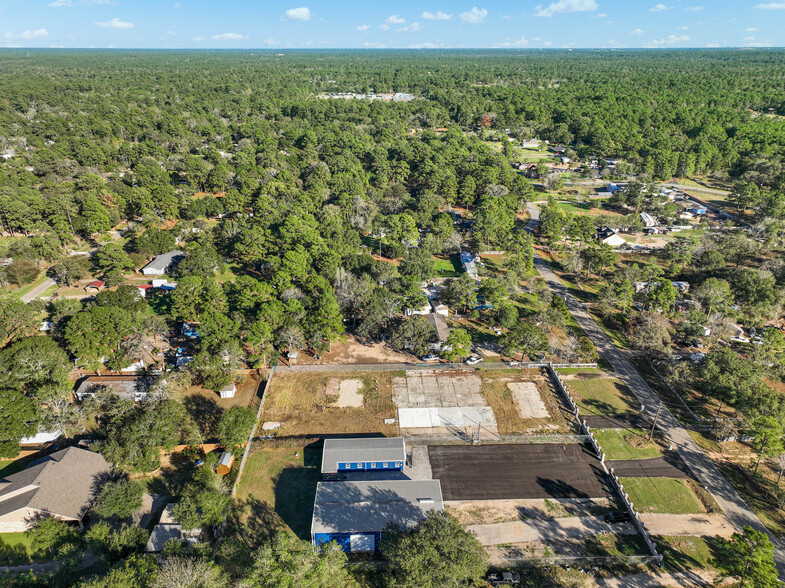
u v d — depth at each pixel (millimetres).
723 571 50656
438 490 56594
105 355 76438
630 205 164625
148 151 191875
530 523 55844
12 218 121375
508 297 106562
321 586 46156
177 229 127625
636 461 65000
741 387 70250
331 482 57219
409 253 121625
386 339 91500
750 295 98562
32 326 83188
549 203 155750
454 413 73125
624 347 90938
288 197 151000
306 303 89062
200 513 52812
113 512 52750
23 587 44688
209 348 76750
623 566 51188
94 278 109875
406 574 42125
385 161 193250
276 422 70750
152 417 61562
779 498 59344
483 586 48875
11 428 60656
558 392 78250
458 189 162375
